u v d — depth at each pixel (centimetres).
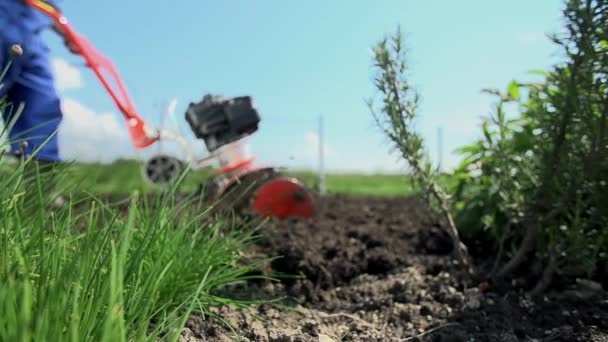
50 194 254
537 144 283
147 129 339
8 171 255
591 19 246
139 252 215
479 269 321
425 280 312
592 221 270
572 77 254
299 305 297
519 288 292
